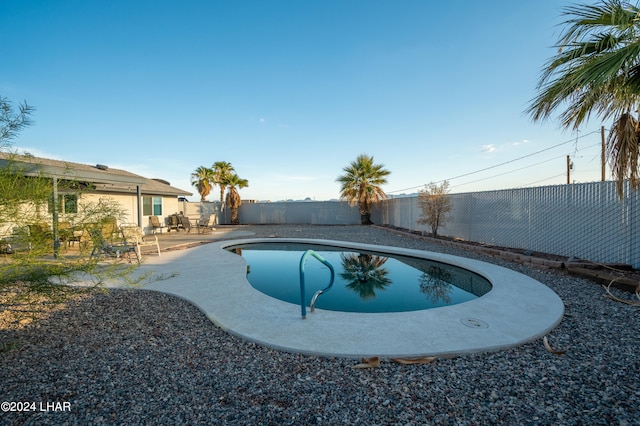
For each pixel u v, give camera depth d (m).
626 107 4.05
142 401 1.99
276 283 6.11
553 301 3.96
